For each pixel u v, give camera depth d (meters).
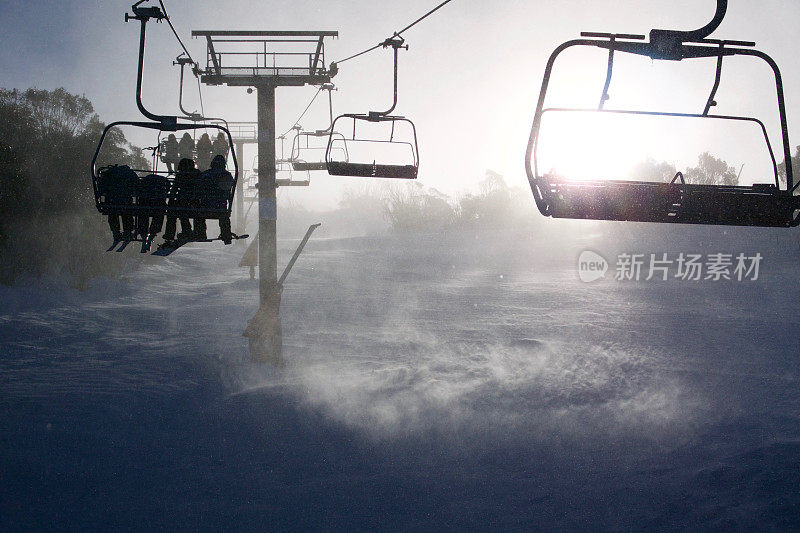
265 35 13.74
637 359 14.56
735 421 10.06
